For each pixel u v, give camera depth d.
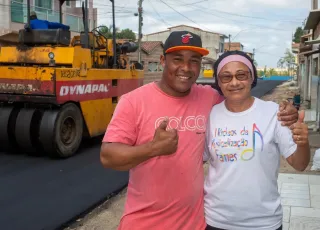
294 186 5.83
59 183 6.23
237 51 2.44
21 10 18.91
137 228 2.37
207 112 2.51
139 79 11.24
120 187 6.06
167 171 2.32
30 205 5.23
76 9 23.69
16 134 7.86
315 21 15.20
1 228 4.49
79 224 4.76
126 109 2.31
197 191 2.41
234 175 2.34
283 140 2.31
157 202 2.34
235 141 2.35
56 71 7.43
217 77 2.49
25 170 7.00
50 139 7.55
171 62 2.34
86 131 8.73
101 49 9.79
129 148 2.09
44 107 7.86
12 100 7.75
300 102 17.97
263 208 2.33
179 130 2.37
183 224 2.38
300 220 4.56
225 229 2.39
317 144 8.93
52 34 8.36
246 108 2.42
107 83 9.29
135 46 11.27
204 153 2.55
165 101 2.37
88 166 7.32
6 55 8.52
